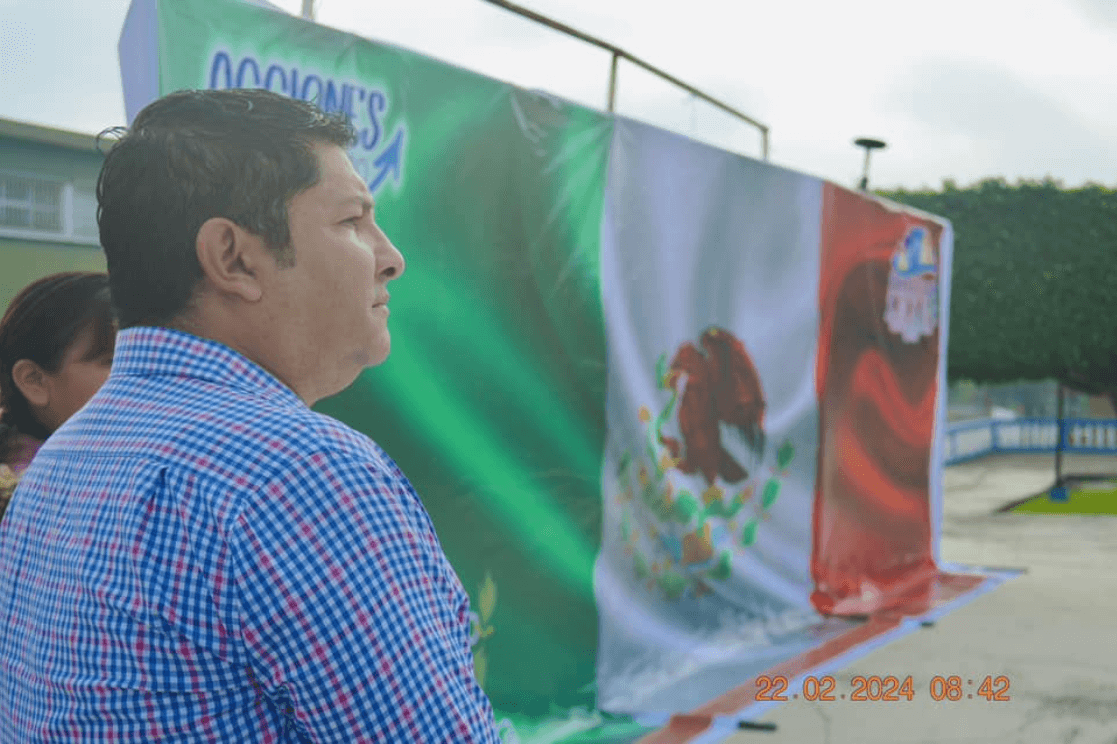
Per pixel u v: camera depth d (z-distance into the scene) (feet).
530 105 13.53
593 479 14.87
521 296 13.47
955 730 14.24
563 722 13.99
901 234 25.23
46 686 2.74
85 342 7.23
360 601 2.52
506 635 13.21
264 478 2.54
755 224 19.19
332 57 10.67
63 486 2.95
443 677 2.64
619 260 15.46
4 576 3.17
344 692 2.50
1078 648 18.85
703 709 14.99
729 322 18.56
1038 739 13.88
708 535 18.02
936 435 27.61
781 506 20.38
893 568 25.14
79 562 2.71
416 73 11.76
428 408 12.01
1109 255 55.47
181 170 2.89
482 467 12.80
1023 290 56.70
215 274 2.92
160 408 2.81
